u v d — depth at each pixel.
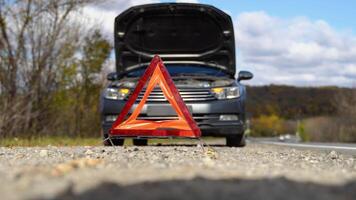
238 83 3.66
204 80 3.50
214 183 1.10
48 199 0.88
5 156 2.22
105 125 3.52
